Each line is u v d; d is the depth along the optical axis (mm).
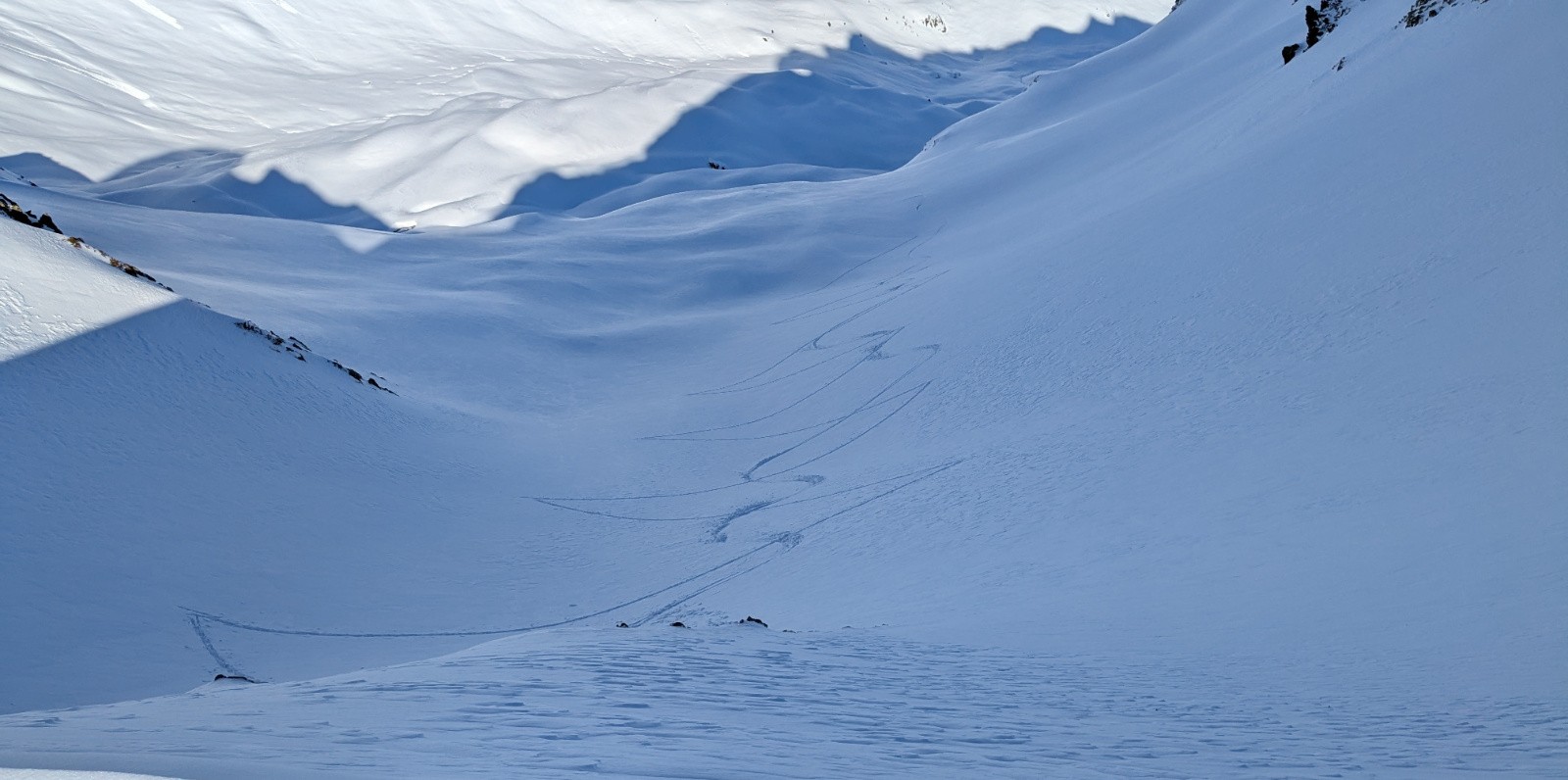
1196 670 27391
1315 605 35625
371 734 14047
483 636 61438
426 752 12547
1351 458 53812
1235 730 19219
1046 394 90250
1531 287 63656
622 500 89875
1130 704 22297
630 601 66062
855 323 141125
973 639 34750
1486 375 56875
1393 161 94938
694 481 94000
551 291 164875
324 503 77500
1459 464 47562
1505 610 30750
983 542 59281
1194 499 56188
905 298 147375
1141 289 104438
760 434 105938
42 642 52531
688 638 31484
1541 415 49094
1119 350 93062
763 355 137000
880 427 98438
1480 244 73438
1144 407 77375
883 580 56625
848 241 198750
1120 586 44312
